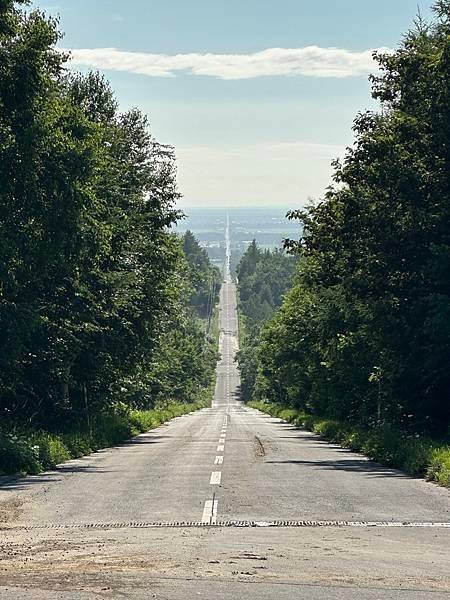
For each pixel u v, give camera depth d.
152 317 43.03
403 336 29.73
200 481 17.64
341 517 12.84
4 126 24.33
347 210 30.56
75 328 33.00
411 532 11.55
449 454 19.23
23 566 9.30
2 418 32.56
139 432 47.69
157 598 7.82
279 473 19.44
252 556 9.86
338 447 31.64
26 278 26.59
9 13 24.12
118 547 10.44
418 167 29.67
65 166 25.22
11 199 24.75
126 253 40.59
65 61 29.41
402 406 30.91
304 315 51.34
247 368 174.12
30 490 16.67
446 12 30.56
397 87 30.69
